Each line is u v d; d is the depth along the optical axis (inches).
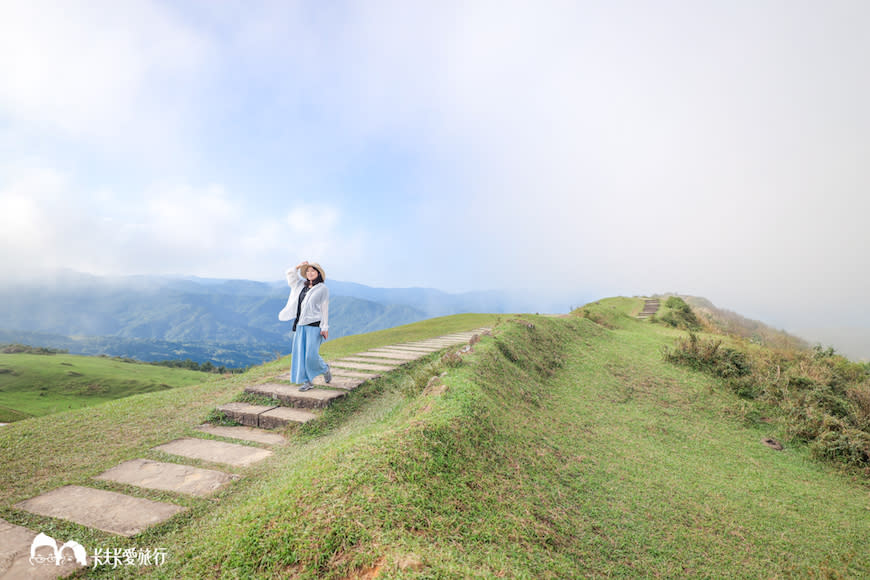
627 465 224.4
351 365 391.2
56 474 176.9
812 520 192.4
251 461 194.9
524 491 161.6
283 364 425.4
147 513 144.6
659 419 318.3
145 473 179.0
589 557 137.0
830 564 156.3
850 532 183.5
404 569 89.3
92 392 2164.1
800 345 684.1
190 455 200.7
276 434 237.3
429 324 924.0
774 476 245.3
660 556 148.3
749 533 173.6
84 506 149.2
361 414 267.7
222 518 136.7
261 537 109.3
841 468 267.1
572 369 409.1
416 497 124.7
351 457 143.7
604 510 172.2
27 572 111.3
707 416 337.1
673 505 188.1
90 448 207.8
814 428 305.9
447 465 150.9
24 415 1504.7
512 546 121.3
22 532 131.3
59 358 2800.2
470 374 272.8
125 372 2632.9
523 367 365.4
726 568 147.1
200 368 3575.3
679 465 239.3
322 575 95.0
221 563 105.7
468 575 91.0
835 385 408.8
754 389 379.6
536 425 245.8
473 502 136.3
